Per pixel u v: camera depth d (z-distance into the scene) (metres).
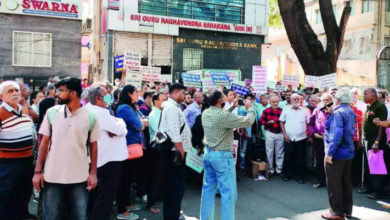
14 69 17.27
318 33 30.02
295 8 11.55
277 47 35.50
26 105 5.13
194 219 5.36
